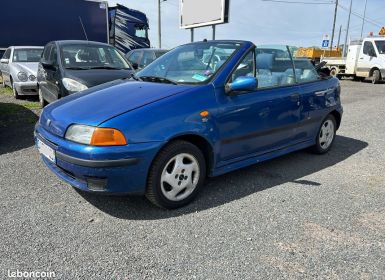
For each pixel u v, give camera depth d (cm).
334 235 312
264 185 418
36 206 349
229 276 254
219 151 376
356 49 2086
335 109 544
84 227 313
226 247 289
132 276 252
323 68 578
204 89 365
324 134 541
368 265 271
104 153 302
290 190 405
